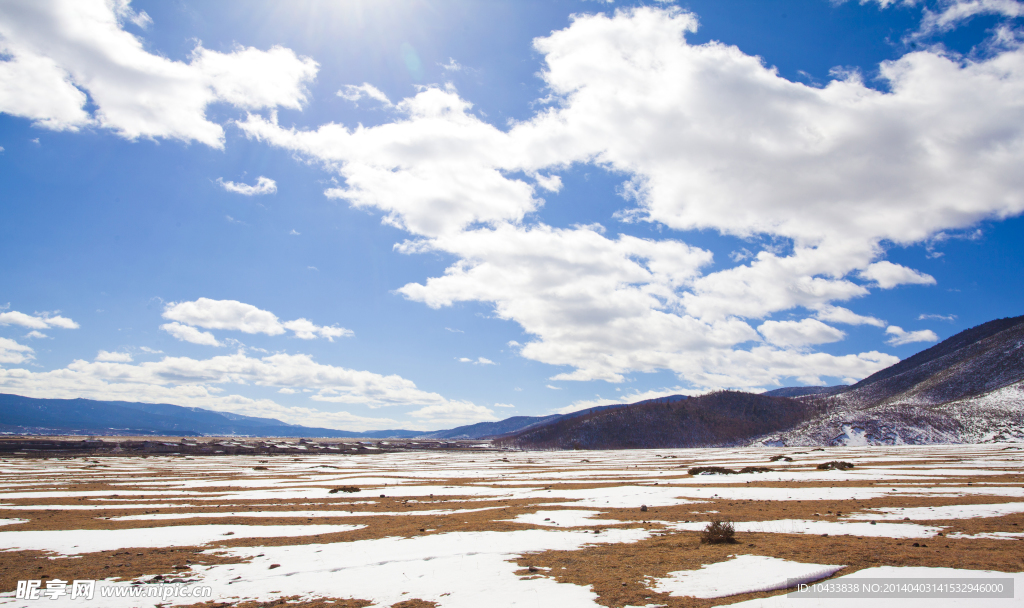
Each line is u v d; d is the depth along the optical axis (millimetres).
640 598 11797
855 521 21188
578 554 16438
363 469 79125
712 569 13992
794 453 104500
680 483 41250
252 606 12203
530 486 42750
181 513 29203
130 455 134125
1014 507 23469
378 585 13508
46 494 40438
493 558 16094
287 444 190125
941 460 63562
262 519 26188
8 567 16250
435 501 33875
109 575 15102
